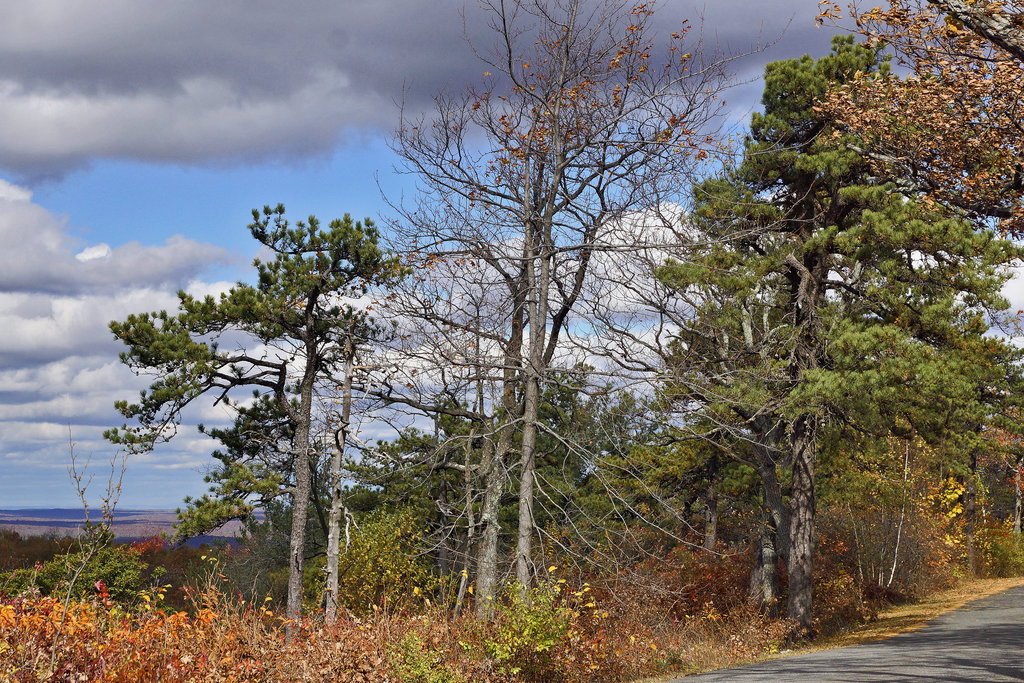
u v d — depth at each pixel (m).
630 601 20.11
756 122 22.77
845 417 23.22
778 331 24.67
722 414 21.11
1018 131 12.91
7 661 8.94
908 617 26.84
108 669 9.77
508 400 20.41
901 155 14.59
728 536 33.38
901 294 20.45
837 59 22.31
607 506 24.27
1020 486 51.91
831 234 21.36
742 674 14.54
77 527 8.83
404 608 15.62
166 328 23.67
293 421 26.56
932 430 21.45
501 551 23.36
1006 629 19.47
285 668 11.99
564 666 14.77
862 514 31.98
